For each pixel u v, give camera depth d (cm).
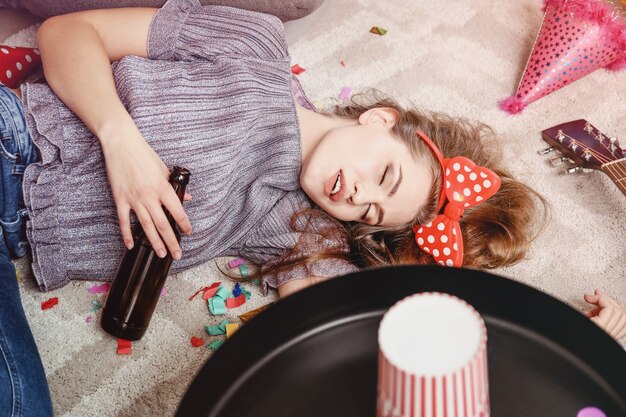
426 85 172
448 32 185
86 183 124
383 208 124
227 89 130
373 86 171
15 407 96
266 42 140
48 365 120
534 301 77
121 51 137
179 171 116
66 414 114
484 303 77
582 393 70
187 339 126
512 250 134
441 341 60
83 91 123
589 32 162
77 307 127
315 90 169
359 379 72
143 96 126
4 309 107
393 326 61
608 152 153
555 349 73
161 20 137
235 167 130
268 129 132
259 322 76
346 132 127
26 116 123
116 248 127
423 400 59
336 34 182
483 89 173
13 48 146
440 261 127
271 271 133
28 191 121
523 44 184
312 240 132
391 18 187
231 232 135
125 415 115
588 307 135
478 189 122
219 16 140
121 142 118
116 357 121
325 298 78
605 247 144
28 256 133
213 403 70
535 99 169
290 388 72
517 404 70
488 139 153
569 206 151
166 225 113
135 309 110
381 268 81
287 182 134
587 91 173
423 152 128
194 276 135
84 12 139
